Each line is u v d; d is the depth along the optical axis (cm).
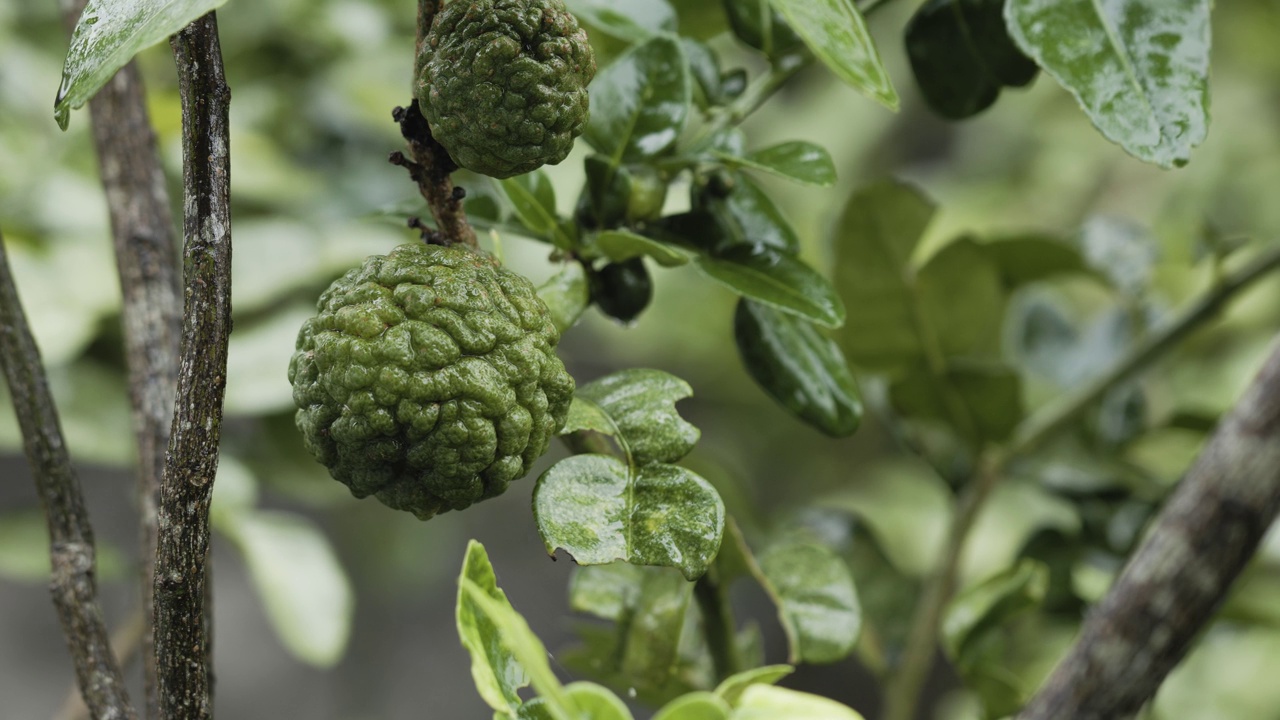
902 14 254
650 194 91
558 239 90
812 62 95
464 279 83
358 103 157
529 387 83
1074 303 192
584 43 83
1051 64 86
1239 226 230
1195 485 89
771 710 81
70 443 123
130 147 95
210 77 80
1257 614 111
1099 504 112
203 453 80
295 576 123
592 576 95
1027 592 100
